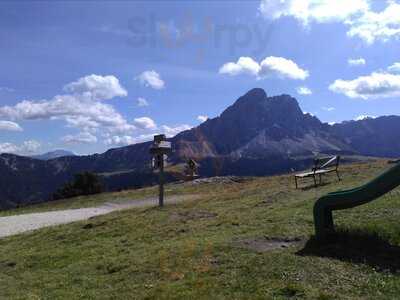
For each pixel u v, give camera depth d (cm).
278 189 2364
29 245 1786
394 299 835
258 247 1193
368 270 965
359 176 2398
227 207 1970
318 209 1183
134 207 2647
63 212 2933
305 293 877
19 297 1101
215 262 1112
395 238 1125
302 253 1091
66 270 1295
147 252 1330
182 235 1537
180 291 966
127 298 980
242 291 925
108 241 1631
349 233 1174
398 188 1689
